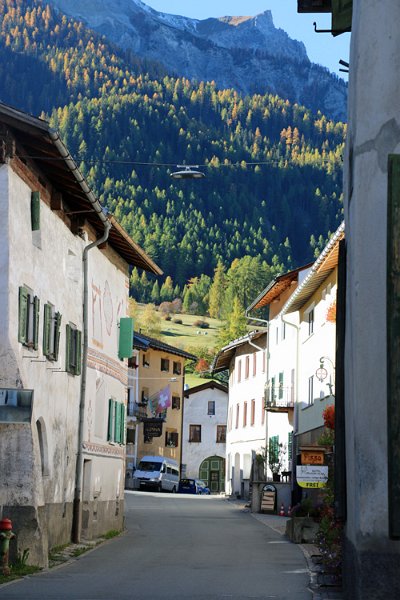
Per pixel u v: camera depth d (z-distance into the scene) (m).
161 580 20.66
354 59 14.59
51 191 27.31
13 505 22.58
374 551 12.92
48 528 26.94
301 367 53.81
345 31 17.75
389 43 13.70
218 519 46.59
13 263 23.34
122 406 39.31
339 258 16.27
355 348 13.35
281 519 47.75
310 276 44.97
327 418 26.14
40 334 26.09
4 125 22.88
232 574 22.12
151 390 103.19
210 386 112.12
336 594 17.77
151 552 28.09
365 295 13.33
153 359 103.00
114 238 35.31
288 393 58.97
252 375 76.75
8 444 22.77
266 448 63.28
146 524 42.25
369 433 13.08
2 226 23.05
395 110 13.55
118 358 38.47
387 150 13.50
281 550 29.50
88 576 21.31
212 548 29.86
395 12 13.73
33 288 25.27
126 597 17.64
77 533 30.25
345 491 15.61
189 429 111.50
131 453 97.56
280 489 53.03
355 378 13.29
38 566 22.48
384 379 13.09
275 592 18.64
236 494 75.94
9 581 19.94
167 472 89.94
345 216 16.22
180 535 35.66
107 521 35.69
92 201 27.86
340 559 19.06
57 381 28.19
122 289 39.38
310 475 32.28
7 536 21.19
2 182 23.08
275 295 63.66
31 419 22.53
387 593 12.82
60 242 28.61
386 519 12.90
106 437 35.88
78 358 30.66
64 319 29.14
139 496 70.94
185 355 108.56
